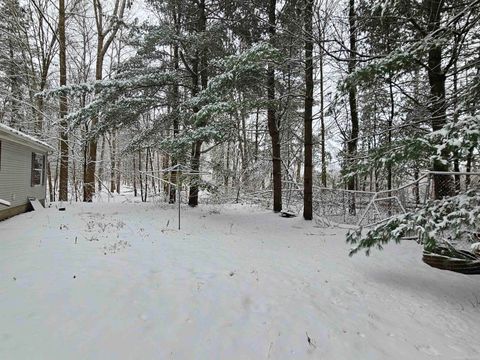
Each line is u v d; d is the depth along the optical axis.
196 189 14.80
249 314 4.25
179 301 4.41
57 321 3.61
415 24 7.02
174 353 3.24
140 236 8.27
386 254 8.01
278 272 6.16
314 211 14.12
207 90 10.61
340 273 6.50
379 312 4.76
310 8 9.50
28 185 12.75
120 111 13.14
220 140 12.12
